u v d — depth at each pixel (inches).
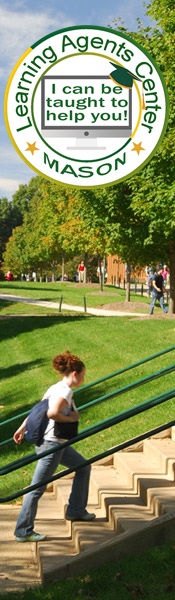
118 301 1726.1
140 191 1040.8
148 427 453.1
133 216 1184.8
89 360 760.3
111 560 285.1
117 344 812.6
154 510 320.5
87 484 339.6
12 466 309.1
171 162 982.4
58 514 374.3
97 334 926.4
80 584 267.9
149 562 268.4
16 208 5915.4
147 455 416.5
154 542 285.6
